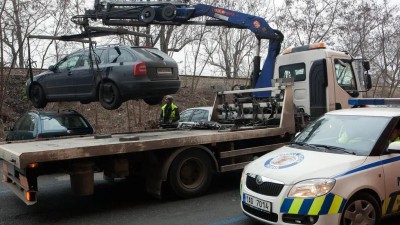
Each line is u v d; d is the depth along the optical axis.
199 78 23.19
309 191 4.32
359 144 5.01
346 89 9.02
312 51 8.91
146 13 9.34
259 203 4.70
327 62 8.67
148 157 6.59
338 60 8.91
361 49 21.25
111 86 8.31
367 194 4.54
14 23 15.55
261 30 9.63
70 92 9.11
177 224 5.47
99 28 8.49
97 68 8.23
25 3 15.46
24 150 5.52
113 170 6.27
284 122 7.88
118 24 9.42
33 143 6.70
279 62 9.66
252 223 5.47
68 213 6.18
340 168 4.51
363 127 5.24
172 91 8.70
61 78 9.27
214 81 23.78
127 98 8.29
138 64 8.02
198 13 9.69
